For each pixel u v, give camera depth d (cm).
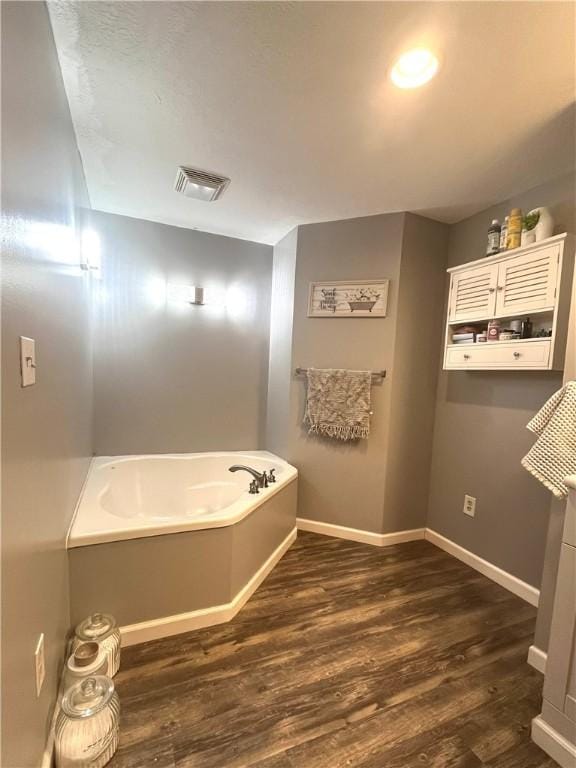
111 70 131
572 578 113
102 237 261
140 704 128
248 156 183
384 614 181
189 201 237
